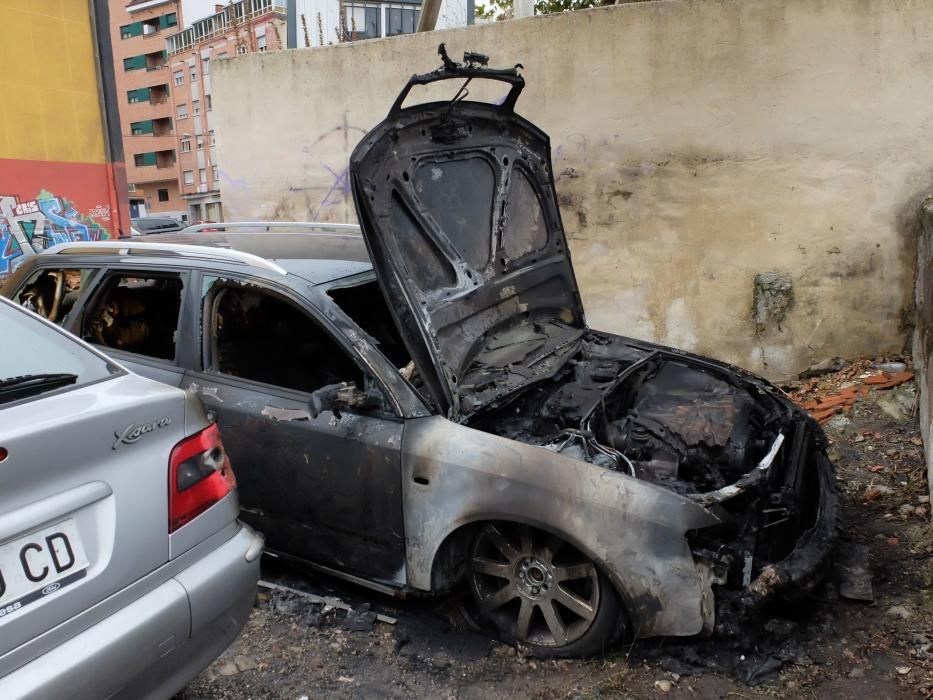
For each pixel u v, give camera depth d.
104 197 9.88
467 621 3.25
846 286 5.81
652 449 3.33
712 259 6.07
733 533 2.86
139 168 76.44
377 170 3.19
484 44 6.37
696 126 5.91
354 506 3.20
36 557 1.78
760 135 5.79
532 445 2.95
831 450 4.82
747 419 3.59
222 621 2.27
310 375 3.79
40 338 2.34
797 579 2.82
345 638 3.16
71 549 1.86
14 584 1.73
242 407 3.42
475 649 3.10
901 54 5.43
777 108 5.72
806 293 5.91
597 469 2.82
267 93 7.23
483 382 3.36
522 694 2.78
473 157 3.75
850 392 5.45
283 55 7.10
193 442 2.24
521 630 3.05
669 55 5.86
